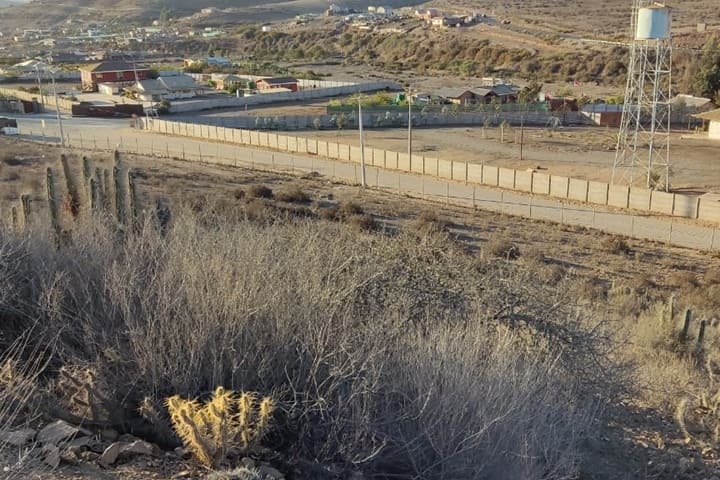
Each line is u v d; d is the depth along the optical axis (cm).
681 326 1313
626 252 3244
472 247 2788
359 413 546
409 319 754
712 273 2825
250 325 635
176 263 734
